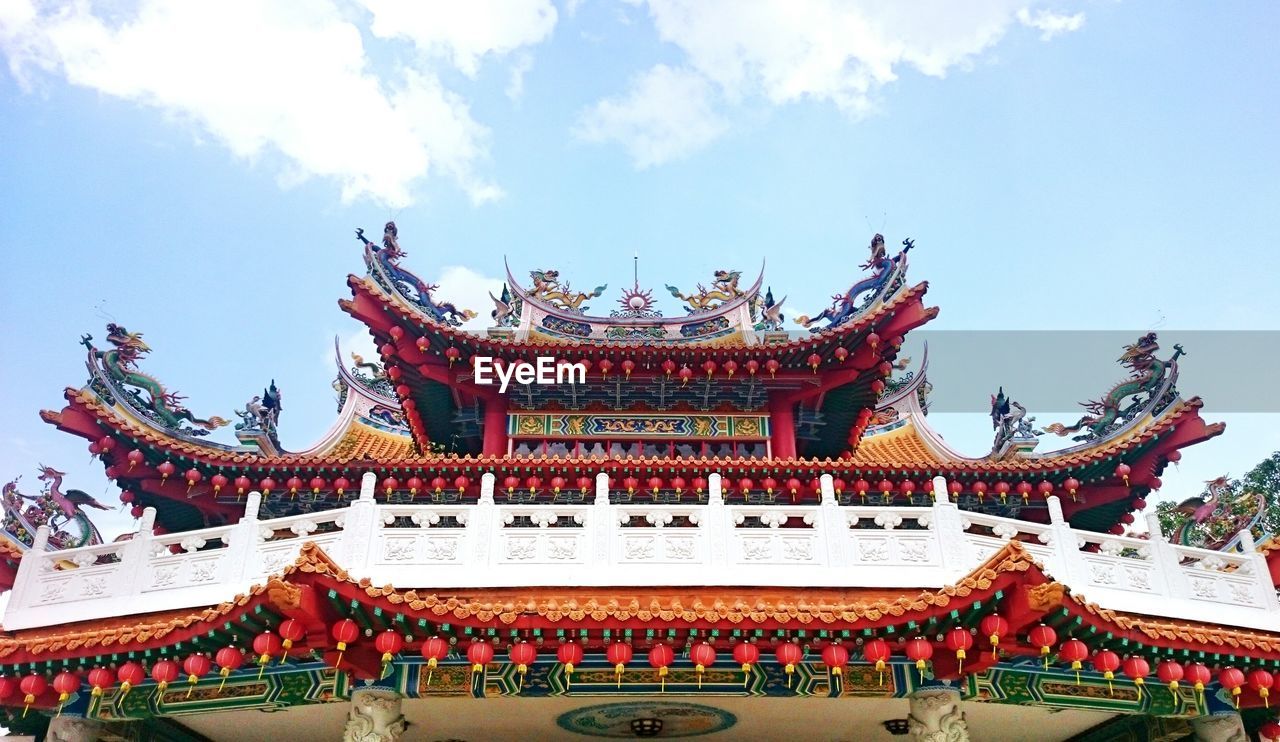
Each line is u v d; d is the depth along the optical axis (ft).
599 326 79.97
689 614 38.81
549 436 71.56
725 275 81.82
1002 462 64.59
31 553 49.37
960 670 41.50
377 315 69.51
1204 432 62.23
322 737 54.24
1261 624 48.14
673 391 72.38
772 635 39.78
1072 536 48.47
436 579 45.24
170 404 64.44
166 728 51.52
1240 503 61.52
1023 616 37.78
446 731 51.44
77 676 42.27
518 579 45.34
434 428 79.51
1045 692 45.83
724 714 48.52
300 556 37.47
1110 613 39.68
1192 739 50.21
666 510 48.34
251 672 45.42
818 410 76.64
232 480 62.90
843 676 44.39
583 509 48.11
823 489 49.26
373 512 47.39
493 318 80.02
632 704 46.24
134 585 47.26
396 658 43.39
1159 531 50.29
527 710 47.11
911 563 46.62
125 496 65.05
